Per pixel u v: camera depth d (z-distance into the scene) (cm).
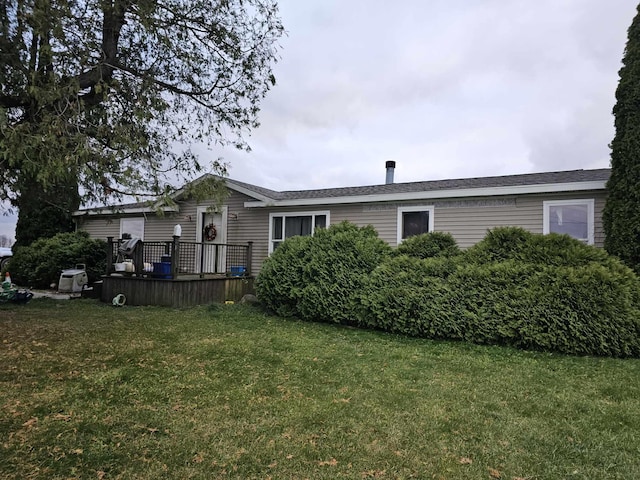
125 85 671
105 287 1029
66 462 251
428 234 774
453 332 636
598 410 350
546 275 604
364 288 721
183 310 887
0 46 505
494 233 696
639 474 250
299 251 829
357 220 1003
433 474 247
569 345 567
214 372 441
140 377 417
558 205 787
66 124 524
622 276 574
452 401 367
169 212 1180
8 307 902
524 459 266
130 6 604
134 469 246
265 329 691
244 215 1164
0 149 466
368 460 262
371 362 496
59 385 390
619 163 674
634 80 659
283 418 324
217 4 722
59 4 509
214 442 282
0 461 249
